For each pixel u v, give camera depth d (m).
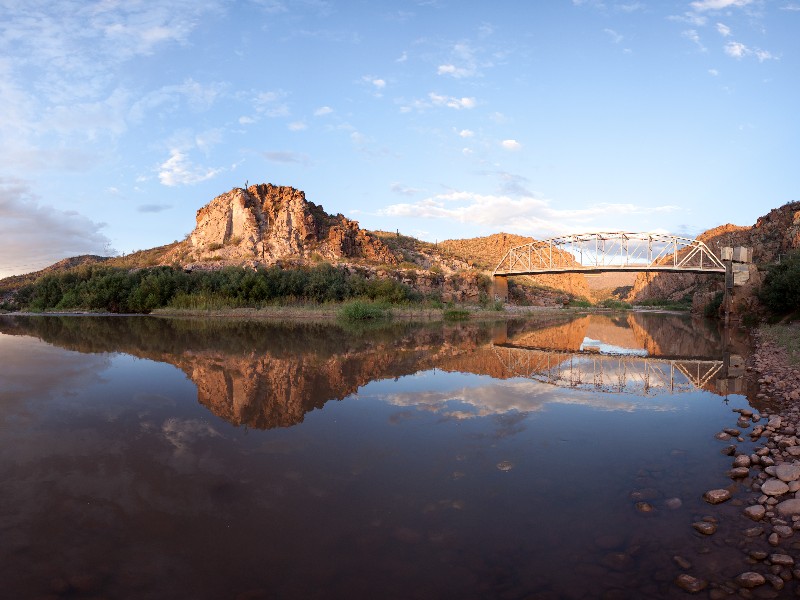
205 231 88.69
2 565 3.67
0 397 9.30
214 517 4.48
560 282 191.50
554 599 3.32
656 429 7.59
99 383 10.77
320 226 92.00
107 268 66.25
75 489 5.05
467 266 119.06
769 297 40.44
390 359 15.38
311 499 4.88
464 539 4.14
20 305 66.44
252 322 36.62
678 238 87.38
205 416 8.02
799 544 4.06
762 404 9.45
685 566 3.76
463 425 7.66
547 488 5.23
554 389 10.88
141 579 3.51
